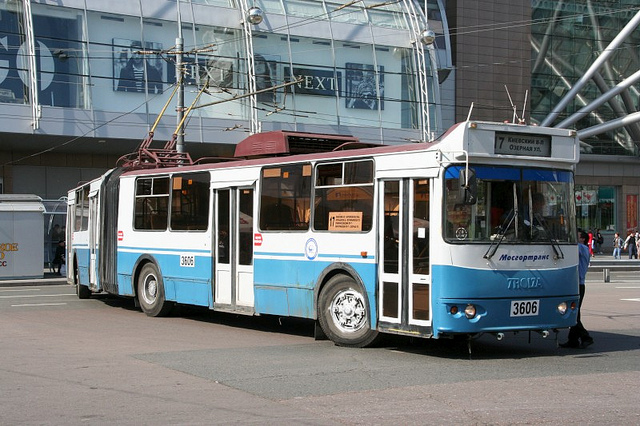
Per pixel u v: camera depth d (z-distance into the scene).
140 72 34.81
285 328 14.80
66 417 7.45
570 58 56.84
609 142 58.88
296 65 37.53
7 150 37.47
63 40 33.53
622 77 58.28
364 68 38.97
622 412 7.48
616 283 28.36
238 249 14.28
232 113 36.22
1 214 29.25
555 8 56.19
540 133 11.25
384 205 11.52
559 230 11.39
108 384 9.08
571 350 11.94
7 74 32.53
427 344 12.41
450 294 10.55
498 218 10.90
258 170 13.91
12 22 32.72
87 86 33.81
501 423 7.07
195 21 35.94
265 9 37.34
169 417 7.41
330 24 38.50
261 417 7.39
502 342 12.85
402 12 40.78
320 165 12.66
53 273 32.97
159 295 16.39
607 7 57.56
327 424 7.10
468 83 52.31
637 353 11.60
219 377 9.48
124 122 34.34
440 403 7.91
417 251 11.00
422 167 10.98
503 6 53.66
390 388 8.73
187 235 15.59
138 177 17.27
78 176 39.16
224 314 17.19
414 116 40.06
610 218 59.31
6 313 17.38
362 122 38.69
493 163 10.93
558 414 7.41
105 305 19.31
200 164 15.74
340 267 12.11
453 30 52.12
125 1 34.66
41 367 10.27
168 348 12.05
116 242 18.02
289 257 13.10
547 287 11.13
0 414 7.58
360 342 11.89
